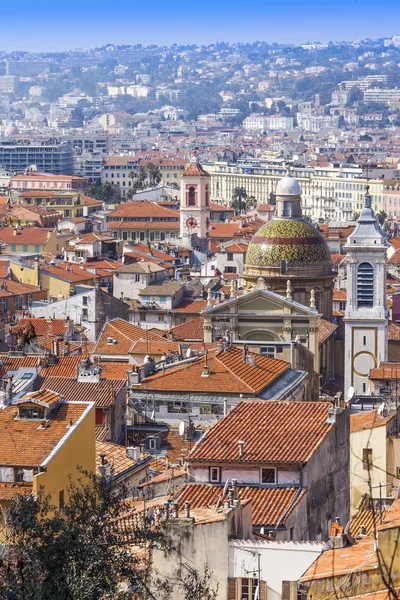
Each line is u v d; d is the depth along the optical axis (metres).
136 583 105.25
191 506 125.06
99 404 186.25
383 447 169.38
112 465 159.50
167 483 143.50
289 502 130.50
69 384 195.62
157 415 197.25
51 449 141.25
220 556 109.81
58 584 100.50
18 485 137.88
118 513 110.81
